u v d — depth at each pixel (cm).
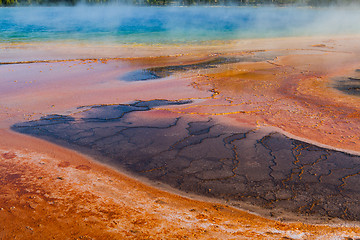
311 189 426
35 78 995
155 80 988
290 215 374
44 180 432
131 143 562
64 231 320
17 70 1098
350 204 394
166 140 573
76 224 333
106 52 1462
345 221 363
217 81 972
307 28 2803
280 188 429
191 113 702
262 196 412
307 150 532
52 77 1011
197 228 332
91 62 1248
